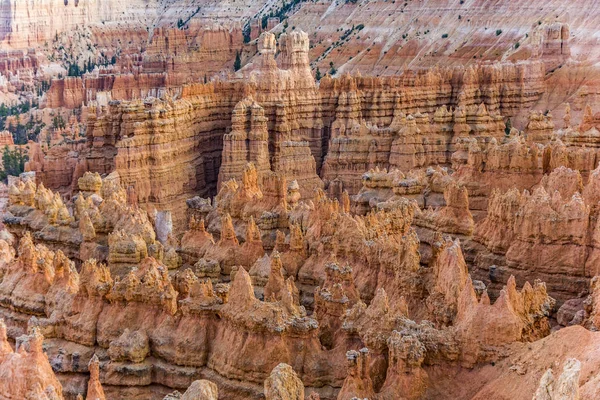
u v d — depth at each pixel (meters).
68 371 53.12
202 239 72.00
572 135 86.19
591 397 35.44
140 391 50.47
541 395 33.41
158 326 51.97
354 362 42.91
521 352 41.72
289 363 47.34
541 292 46.41
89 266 55.72
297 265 64.06
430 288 51.25
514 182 75.88
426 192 80.38
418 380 42.41
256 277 62.25
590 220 56.50
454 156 96.69
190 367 49.97
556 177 66.75
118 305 53.81
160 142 113.88
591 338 39.81
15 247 80.88
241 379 47.69
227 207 81.94
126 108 116.38
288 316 48.59
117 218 74.81
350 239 60.53
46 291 59.72
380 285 55.97
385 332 45.66
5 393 41.75
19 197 82.94
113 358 51.22
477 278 61.25
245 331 48.53
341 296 51.38
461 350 43.06
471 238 64.12
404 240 54.28
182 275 55.28
